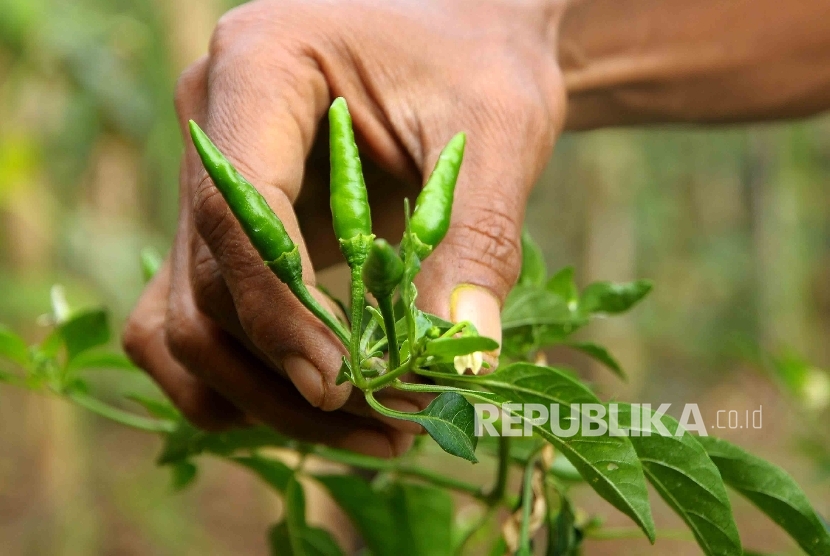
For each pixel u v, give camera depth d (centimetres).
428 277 62
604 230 385
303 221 76
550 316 66
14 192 216
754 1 82
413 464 76
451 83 68
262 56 65
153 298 71
